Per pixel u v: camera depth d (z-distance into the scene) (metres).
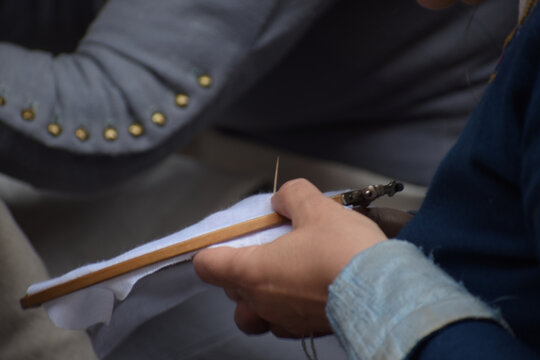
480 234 0.81
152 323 1.01
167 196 1.28
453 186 0.82
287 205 0.86
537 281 0.79
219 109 1.12
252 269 0.84
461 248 0.82
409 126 1.28
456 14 1.14
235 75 1.08
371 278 0.79
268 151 1.55
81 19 1.32
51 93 1.04
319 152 1.42
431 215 0.83
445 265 0.83
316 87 1.28
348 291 0.80
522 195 0.78
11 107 1.03
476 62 1.17
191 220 1.21
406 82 1.21
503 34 1.13
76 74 1.06
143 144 1.07
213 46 1.06
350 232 0.82
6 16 1.25
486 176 0.80
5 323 0.91
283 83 1.30
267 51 1.09
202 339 0.99
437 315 0.78
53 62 1.06
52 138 1.04
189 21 1.05
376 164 1.35
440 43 1.17
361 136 1.34
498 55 1.15
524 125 0.78
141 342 0.99
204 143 1.67
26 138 1.04
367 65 1.21
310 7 1.09
